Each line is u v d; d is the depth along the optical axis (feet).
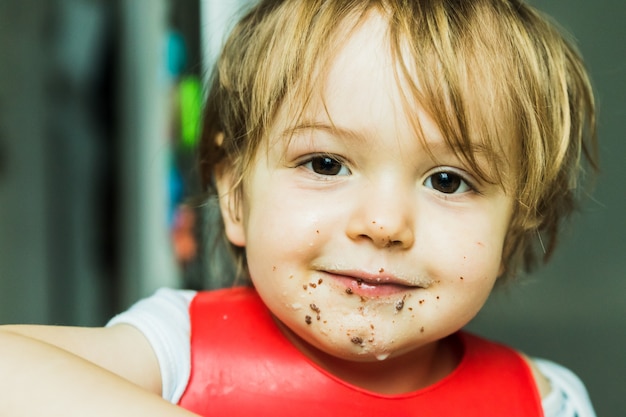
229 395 1.21
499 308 2.10
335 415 1.21
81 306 3.17
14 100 2.92
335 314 1.13
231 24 1.55
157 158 2.96
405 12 1.16
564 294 2.04
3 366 0.95
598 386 2.02
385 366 1.26
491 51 1.20
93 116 3.17
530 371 1.37
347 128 1.11
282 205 1.16
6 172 2.90
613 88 1.96
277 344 1.25
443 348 1.37
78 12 3.08
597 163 1.72
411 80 1.11
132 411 0.91
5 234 2.90
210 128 1.47
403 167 1.12
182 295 1.34
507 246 1.31
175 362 1.20
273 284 1.16
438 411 1.26
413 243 1.12
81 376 0.94
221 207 1.36
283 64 1.20
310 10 1.21
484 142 1.16
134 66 3.04
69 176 3.13
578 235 1.99
